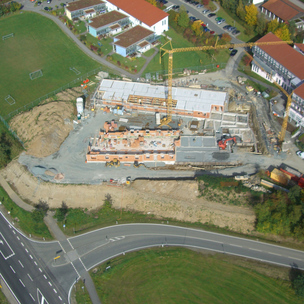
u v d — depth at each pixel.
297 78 149.50
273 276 107.00
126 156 133.62
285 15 191.50
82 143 141.62
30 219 123.06
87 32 196.25
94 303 103.00
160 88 159.12
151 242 116.00
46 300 104.00
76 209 125.38
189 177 129.75
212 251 113.25
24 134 144.62
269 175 127.38
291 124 145.62
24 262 112.69
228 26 193.88
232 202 121.38
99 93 160.75
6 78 171.62
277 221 112.31
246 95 158.62
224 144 137.62
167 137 142.75
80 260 112.50
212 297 103.38
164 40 189.62
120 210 124.56
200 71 171.62
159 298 103.38
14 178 133.38
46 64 178.88
